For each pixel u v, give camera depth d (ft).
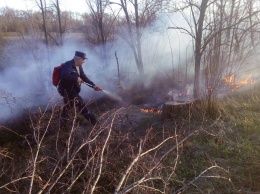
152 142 15.48
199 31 20.95
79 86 19.07
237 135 15.23
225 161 13.02
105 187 12.49
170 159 13.69
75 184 12.55
